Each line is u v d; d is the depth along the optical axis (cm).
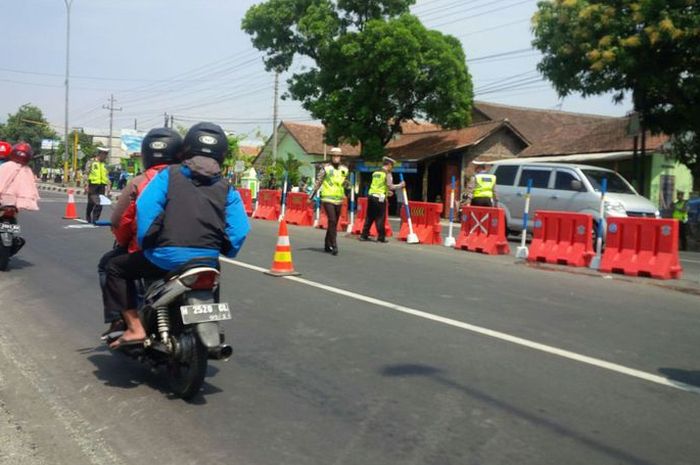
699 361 608
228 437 428
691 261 1453
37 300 829
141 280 552
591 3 1975
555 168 1684
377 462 392
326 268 1093
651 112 2127
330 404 486
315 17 3238
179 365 496
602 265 1130
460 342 651
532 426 449
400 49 3069
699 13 1783
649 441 429
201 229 493
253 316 746
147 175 508
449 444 418
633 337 689
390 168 1584
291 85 3519
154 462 392
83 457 399
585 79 2084
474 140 3450
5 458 396
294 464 389
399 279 1000
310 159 4856
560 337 679
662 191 2747
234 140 4606
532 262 1240
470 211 1473
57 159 7319
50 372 560
